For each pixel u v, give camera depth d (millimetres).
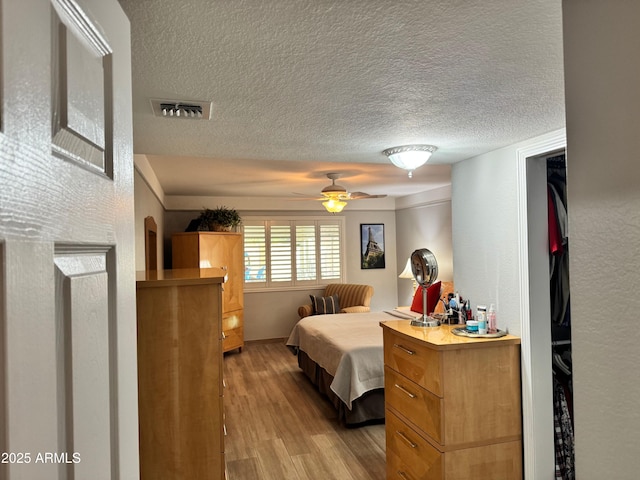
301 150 2713
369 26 1167
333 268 8117
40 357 474
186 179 5500
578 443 973
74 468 560
